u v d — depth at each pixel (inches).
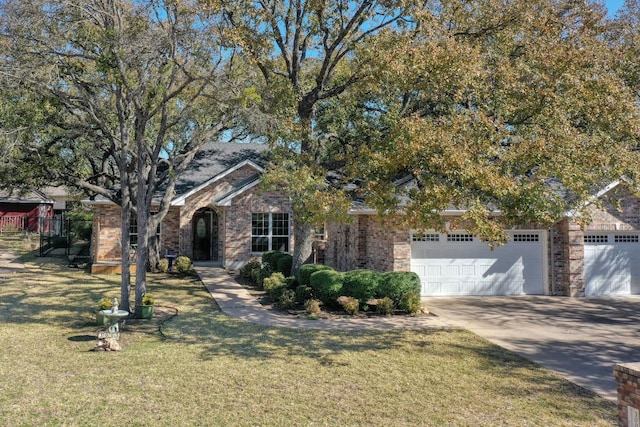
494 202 438.6
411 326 506.3
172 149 978.7
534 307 624.1
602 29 589.6
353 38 697.6
